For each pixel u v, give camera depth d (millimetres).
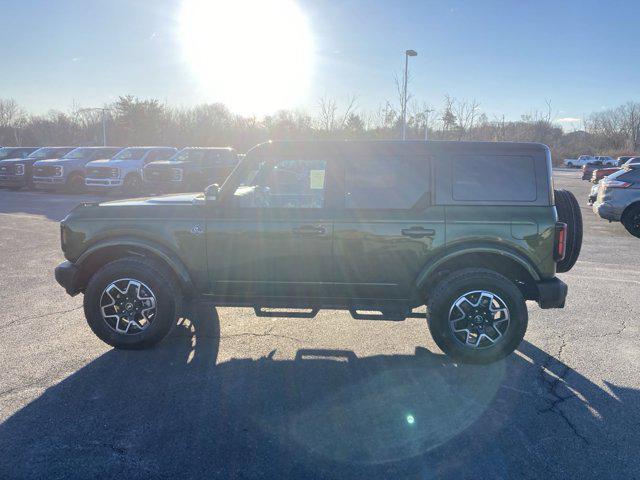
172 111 53625
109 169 18531
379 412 3736
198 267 4754
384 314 4766
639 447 3332
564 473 3061
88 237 4773
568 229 4781
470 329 4512
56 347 4812
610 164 39031
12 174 21047
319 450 3266
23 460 3115
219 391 4016
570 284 7363
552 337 5281
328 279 4680
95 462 3107
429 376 4340
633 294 6863
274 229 4617
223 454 3209
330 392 4031
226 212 4703
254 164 4734
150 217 4754
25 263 8156
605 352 4895
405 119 24281
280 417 3648
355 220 4559
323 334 5289
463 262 4711
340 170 4652
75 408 3723
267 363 4551
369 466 3107
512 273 4777
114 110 51094
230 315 5836
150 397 3902
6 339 4992
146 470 3041
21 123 62312
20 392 3941
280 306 4816
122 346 4719
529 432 3498
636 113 64438
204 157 18766
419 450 3273
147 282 4629
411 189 4582
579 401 3939
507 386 4176
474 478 3010
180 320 5641
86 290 4672
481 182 4562
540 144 4605
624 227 13164
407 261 4566
